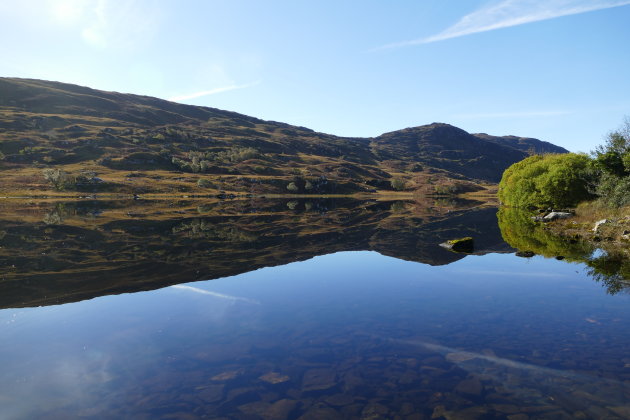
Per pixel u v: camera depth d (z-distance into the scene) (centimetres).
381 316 1209
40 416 673
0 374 834
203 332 1077
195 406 698
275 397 727
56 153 16075
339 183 18650
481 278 1773
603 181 3812
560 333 1041
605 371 809
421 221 5059
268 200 11888
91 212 6203
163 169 16912
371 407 686
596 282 1638
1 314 1245
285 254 2528
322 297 1448
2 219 4738
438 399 712
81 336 1048
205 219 5331
